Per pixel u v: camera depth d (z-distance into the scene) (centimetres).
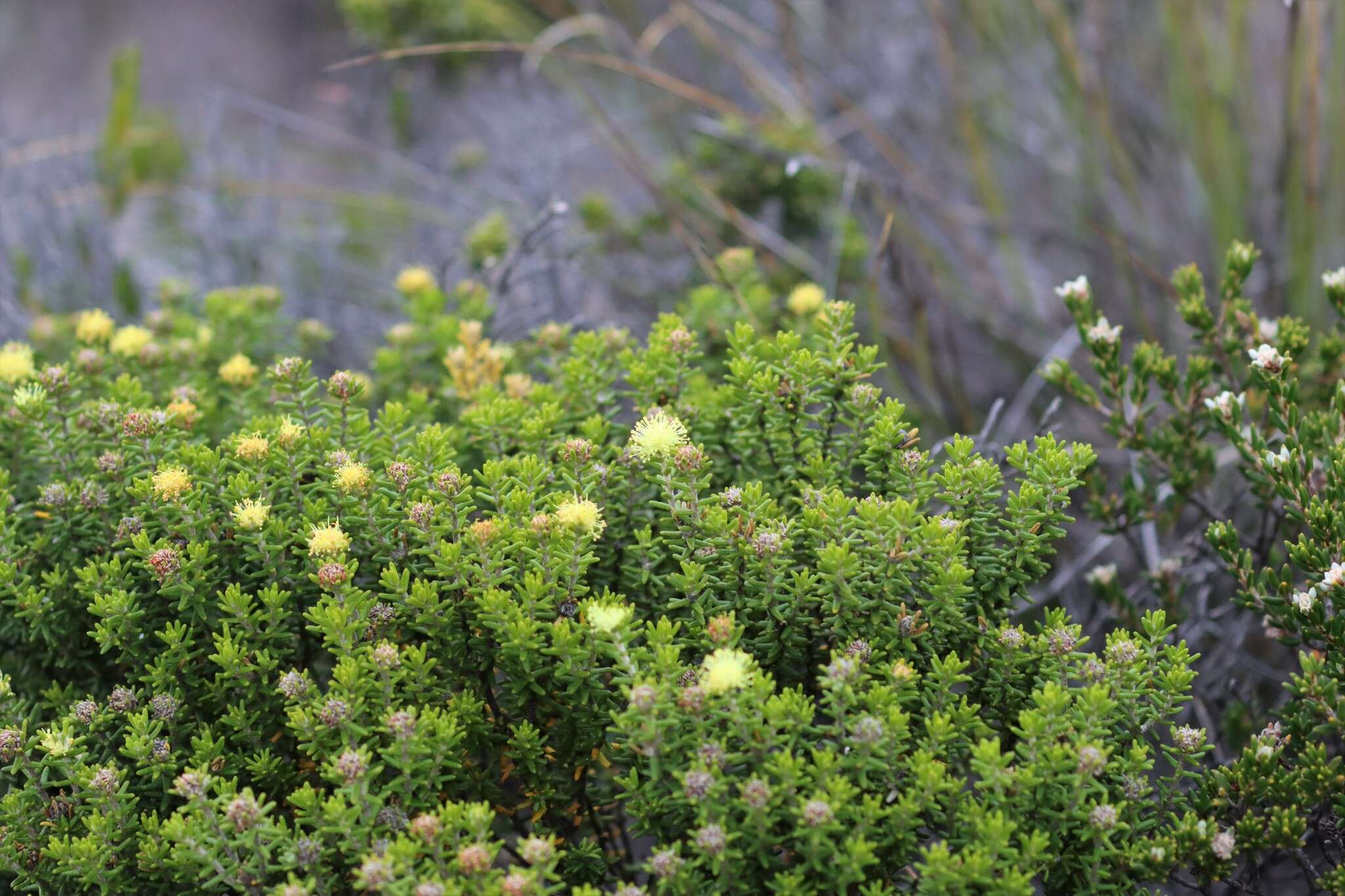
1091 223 148
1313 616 120
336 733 115
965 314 165
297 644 119
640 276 155
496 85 193
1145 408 129
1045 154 185
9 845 116
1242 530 138
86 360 127
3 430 125
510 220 167
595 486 119
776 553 116
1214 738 128
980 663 118
